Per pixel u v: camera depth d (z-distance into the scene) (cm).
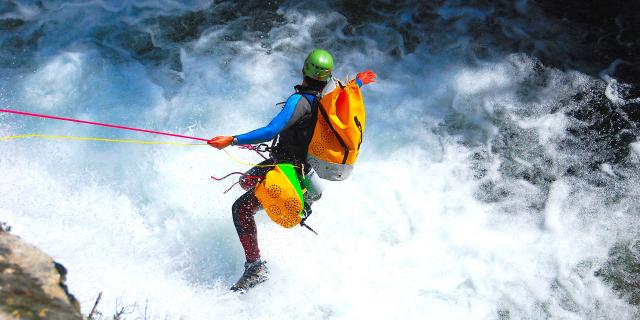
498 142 1443
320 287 1095
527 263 1162
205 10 1798
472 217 1252
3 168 1224
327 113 962
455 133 1462
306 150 1000
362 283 1112
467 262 1157
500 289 1116
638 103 1548
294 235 1174
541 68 1647
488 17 1823
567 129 1479
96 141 1330
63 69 1523
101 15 1736
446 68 1641
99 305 927
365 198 1264
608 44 1736
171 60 1614
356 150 994
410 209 1251
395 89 1576
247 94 1520
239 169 1295
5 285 650
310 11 1825
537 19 1820
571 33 1772
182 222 1185
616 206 1290
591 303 1101
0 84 1465
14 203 1148
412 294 1101
